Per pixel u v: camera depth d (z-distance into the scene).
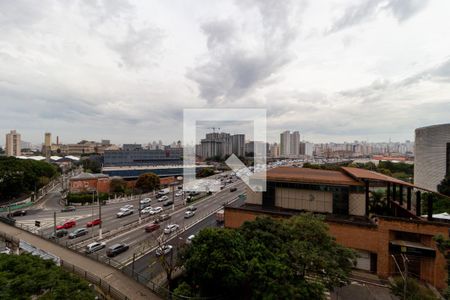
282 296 11.44
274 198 27.03
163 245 22.47
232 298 14.14
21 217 36.03
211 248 14.17
